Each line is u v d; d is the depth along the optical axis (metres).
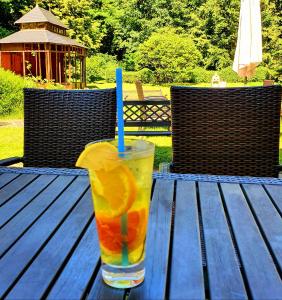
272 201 1.10
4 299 0.65
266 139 1.87
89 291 0.68
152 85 20.23
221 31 20.94
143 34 23.02
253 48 6.08
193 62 20.52
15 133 6.39
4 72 8.97
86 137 1.92
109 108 1.91
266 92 1.86
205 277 0.73
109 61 23.70
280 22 19.12
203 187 1.22
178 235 0.88
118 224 0.66
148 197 0.68
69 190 1.19
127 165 0.64
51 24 17.28
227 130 1.88
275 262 0.77
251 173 1.89
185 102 1.88
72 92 1.92
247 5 6.07
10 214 1.01
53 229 0.92
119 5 23.47
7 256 0.79
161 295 0.65
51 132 1.93
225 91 1.88
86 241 0.85
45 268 0.74
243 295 0.66
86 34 22.58
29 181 1.28
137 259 0.68
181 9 22.12
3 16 22.20
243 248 0.82
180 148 1.89
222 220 0.97
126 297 0.65
